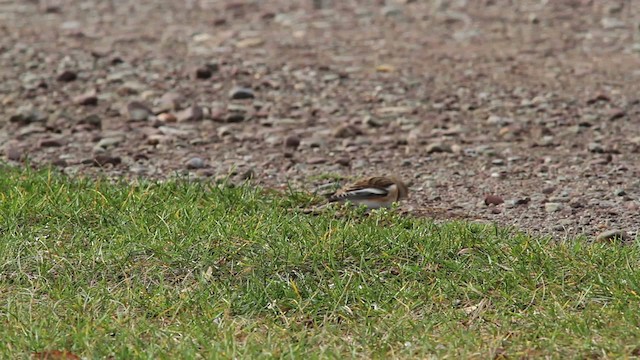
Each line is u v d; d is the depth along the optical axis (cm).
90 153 1641
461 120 1836
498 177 1522
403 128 1791
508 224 1298
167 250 1124
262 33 2452
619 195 1419
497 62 2186
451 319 1005
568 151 1653
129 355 922
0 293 1059
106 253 1119
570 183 1484
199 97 1969
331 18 2595
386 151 1661
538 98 1934
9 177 1362
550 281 1060
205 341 951
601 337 955
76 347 947
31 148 1666
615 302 1014
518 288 1053
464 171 1555
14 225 1188
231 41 2375
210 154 1642
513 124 1802
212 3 2789
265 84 2034
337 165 1586
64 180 1371
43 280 1080
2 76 2078
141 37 2417
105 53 2248
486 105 1911
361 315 1016
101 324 986
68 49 2292
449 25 2508
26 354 931
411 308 1027
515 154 1641
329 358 920
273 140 1711
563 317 993
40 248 1139
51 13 2695
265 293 1052
